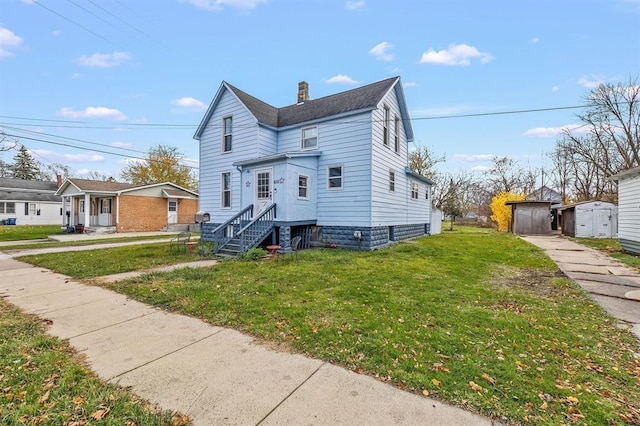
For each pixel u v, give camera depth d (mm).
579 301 4973
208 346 3262
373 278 6246
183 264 8133
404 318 3994
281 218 10352
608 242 13859
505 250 10969
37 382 2514
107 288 5754
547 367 2785
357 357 2965
